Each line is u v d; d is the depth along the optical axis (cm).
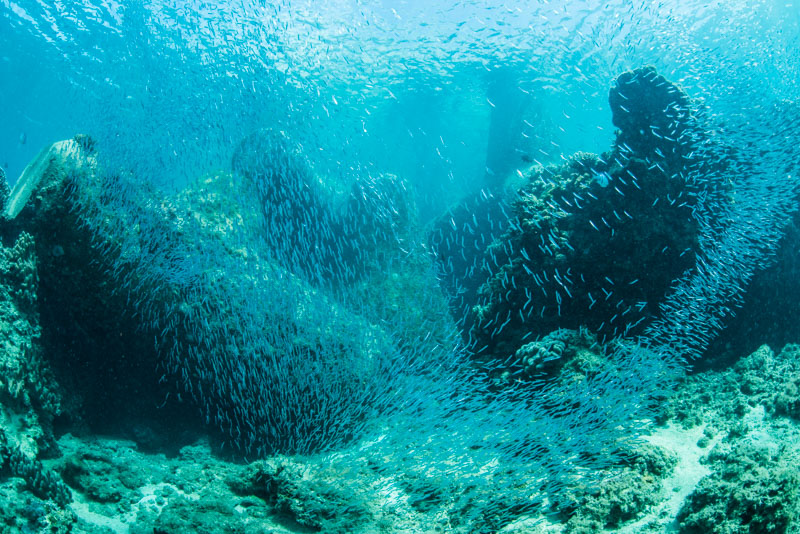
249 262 791
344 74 1814
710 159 677
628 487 395
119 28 1612
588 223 686
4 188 673
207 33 1374
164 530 412
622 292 676
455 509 453
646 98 692
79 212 667
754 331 702
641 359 587
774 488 305
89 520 456
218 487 508
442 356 863
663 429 506
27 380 556
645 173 662
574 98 2214
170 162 927
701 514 328
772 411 446
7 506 366
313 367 735
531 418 542
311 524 442
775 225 735
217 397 738
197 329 712
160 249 732
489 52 1916
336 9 1478
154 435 743
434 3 1571
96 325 697
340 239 1093
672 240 661
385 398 714
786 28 1365
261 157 1035
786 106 801
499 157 2019
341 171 1198
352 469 533
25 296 600
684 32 1345
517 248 735
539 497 436
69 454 566
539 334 693
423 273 1063
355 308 945
